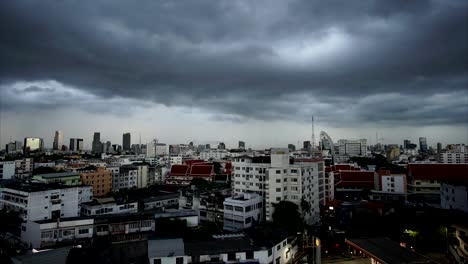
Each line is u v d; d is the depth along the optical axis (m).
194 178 161.00
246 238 61.44
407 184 132.88
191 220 80.56
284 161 93.56
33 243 70.62
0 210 85.69
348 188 143.00
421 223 76.94
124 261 51.56
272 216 88.94
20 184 96.56
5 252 64.81
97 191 141.12
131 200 109.75
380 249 52.25
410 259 47.88
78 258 52.06
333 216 102.12
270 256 58.06
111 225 74.81
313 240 64.06
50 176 115.69
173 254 52.50
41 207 84.69
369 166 187.75
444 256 65.62
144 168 171.88
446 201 98.12
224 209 87.25
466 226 63.28
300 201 91.06
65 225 71.44
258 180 98.62
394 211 87.94
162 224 75.94
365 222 82.50
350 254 68.44
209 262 53.84
